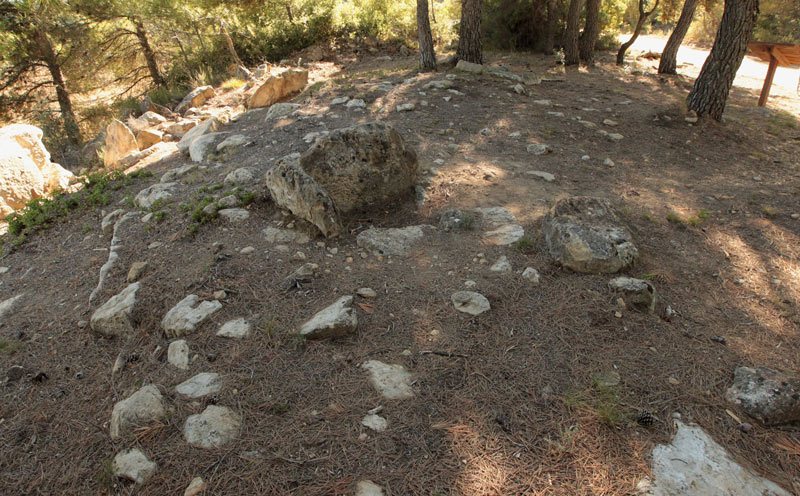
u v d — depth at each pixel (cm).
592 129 830
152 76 1830
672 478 231
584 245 395
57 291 422
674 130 856
